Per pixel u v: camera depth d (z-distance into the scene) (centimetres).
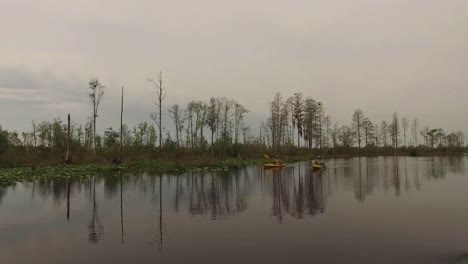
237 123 7994
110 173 4134
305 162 6675
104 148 5969
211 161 5541
